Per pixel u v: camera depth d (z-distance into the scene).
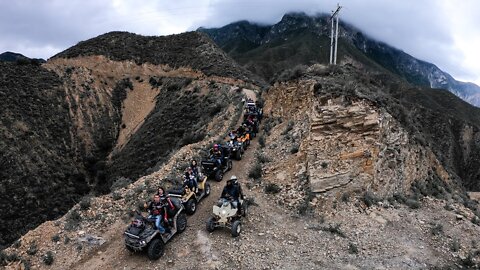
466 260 10.06
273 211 12.21
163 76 69.44
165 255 9.84
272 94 24.66
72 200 42.91
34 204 38.91
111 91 66.44
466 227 12.09
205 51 72.00
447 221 12.54
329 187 12.81
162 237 9.92
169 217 10.38
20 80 56.09
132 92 67.69
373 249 10.30
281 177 14.17
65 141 52.62
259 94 34.19
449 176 21.33
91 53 69.88
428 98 104.62
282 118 21.52
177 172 15.09
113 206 12.47
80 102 60.25
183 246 10.23
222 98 48.75
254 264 9.36
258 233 10.85
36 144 46.84
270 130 20.61
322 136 14.54
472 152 88.88
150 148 47.41
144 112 63.44
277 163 15.26
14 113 48.41
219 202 10.91
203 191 12.95
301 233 10.95
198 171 13.02
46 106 54.66
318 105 16.39
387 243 10.65
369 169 13.47
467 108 110.56
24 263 9.77
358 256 9.89
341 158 13.68
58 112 55.59
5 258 9.98
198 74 65.69
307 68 23.55
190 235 10.78
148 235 9.43
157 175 14.87
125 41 76.75
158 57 73.00
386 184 14.12
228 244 10.21
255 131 20.84
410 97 101.94
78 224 11.51
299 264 9.41
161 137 48.03
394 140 15.80
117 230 11.24
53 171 45.22
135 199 12.79
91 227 11.34
